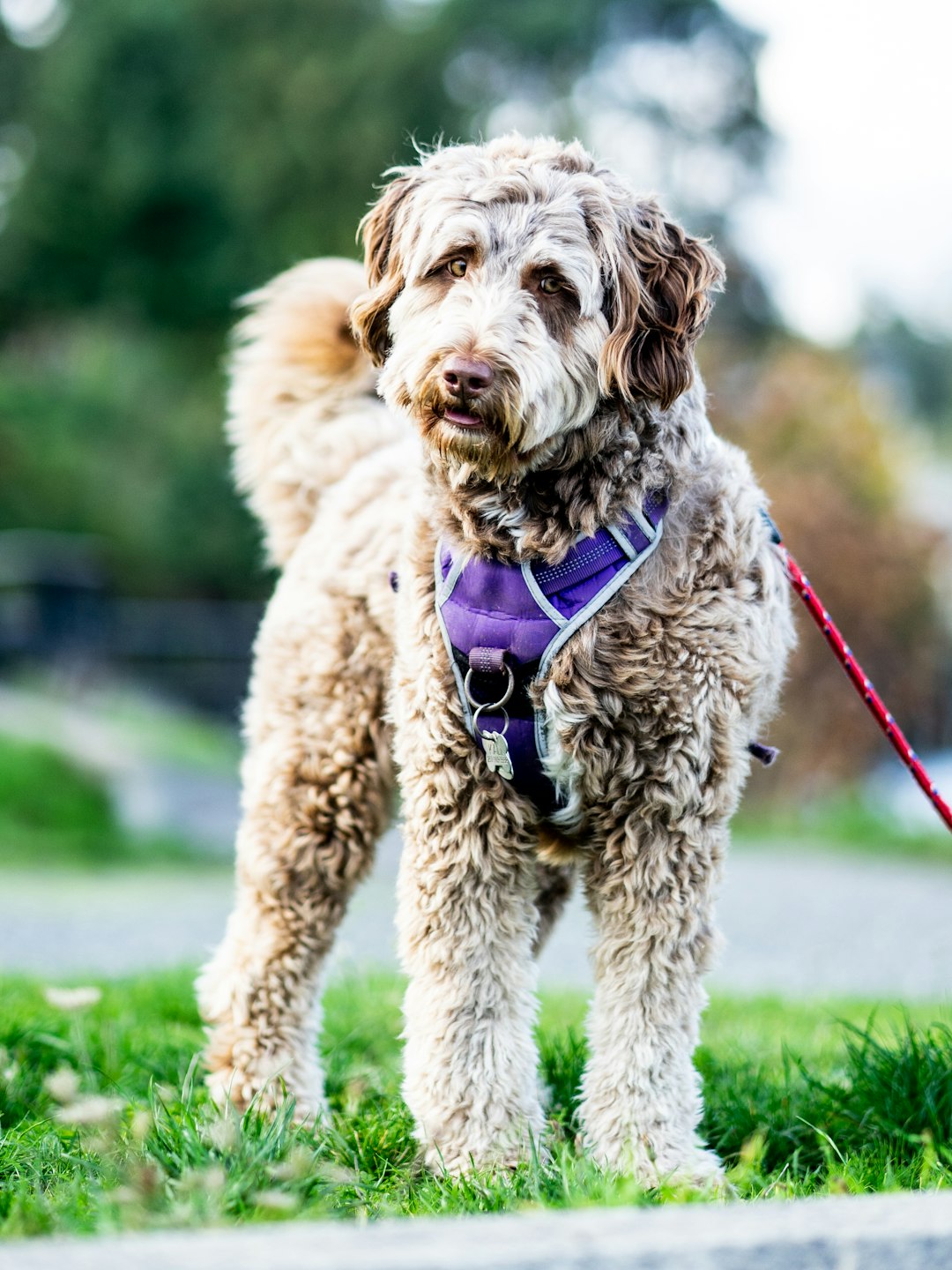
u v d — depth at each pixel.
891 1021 5.54
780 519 19.45
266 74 31.75
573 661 3.39
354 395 4.78
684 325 3.50
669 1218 2.26
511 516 3.44
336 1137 3.53
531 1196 3.00
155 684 25.36
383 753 4.18
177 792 16.66
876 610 19.38
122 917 10.16
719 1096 4.05
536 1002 3.69
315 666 4.21
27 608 20.91
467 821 3.55
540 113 33.50
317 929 4.25
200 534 29.78
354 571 4.17
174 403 31.39
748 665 3.52
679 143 35.44
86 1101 3.27
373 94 31.39
